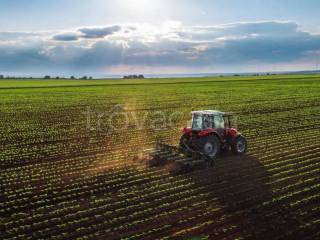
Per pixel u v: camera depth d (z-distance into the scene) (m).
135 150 22.48
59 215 13.40
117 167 18.70
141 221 12.68
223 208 13.70
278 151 21.31
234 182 16.28
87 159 20.44
